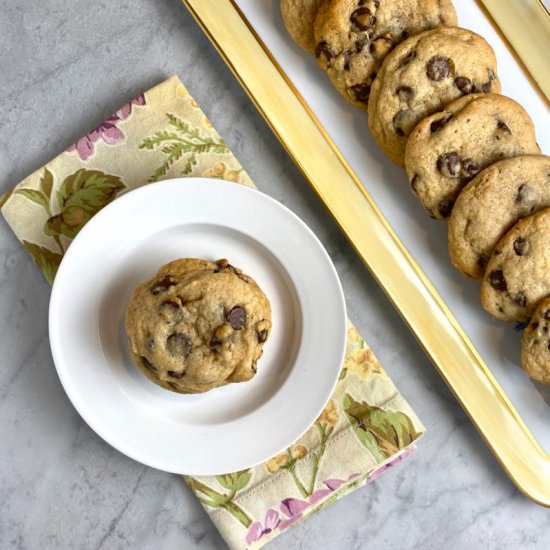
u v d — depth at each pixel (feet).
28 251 2.73
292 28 2.73
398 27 2.70
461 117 2.64
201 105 2.83
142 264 2.68
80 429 2.79
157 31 2.83
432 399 2.84
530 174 2.62
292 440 2.67
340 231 2.83
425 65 2.66
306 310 2.69
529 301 2.63
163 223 2.67
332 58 2.69
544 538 2.86
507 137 2.64
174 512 2.80
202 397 2.69
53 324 2.62
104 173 2.75
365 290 2.83
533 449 2.77
